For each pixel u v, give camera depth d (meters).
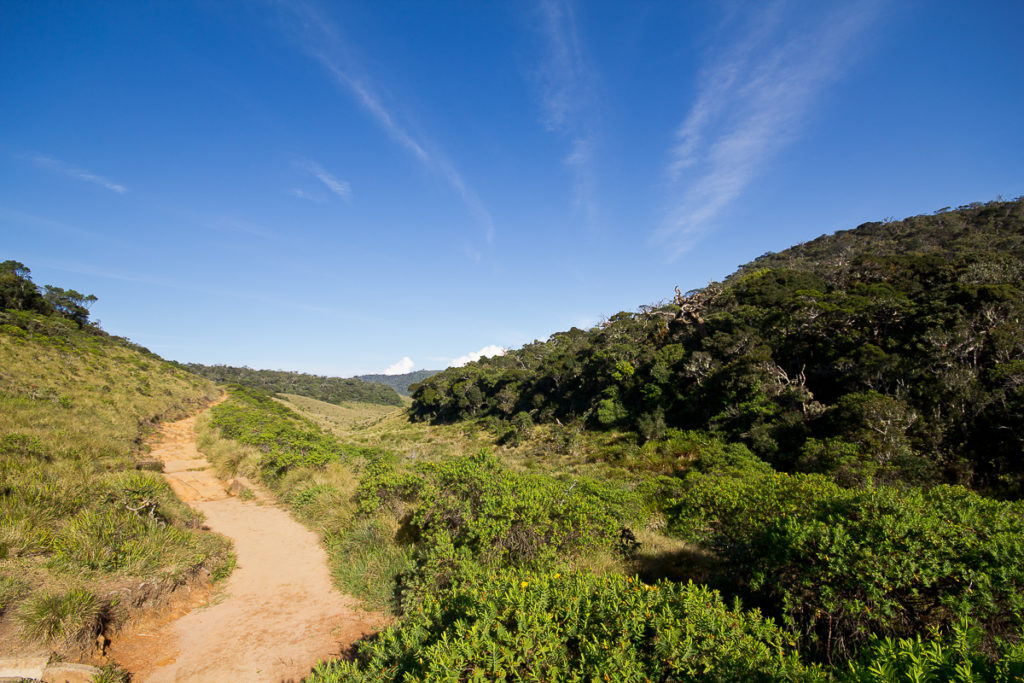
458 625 2.80
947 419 16.23
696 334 33.38
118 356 33.56
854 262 37.22
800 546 3.76
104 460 11.36
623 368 32.22
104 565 5.47
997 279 24.28
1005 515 3.94
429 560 5.61
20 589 4.56
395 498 8.78
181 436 20.72
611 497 8.02
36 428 11.88
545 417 38.50
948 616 3.19
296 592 6.46
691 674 2.43
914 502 4.15
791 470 18.28
